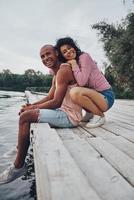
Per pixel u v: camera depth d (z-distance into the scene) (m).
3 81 98.06
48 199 1.59
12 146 6.23
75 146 3.11
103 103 4.61
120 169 2.26
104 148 3.02
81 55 4.54
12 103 23.11
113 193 1.74
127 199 1.66
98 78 4.62
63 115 4.41
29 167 4.50
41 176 1.97
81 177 1.93
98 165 2.35
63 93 4.41
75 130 4.35
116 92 29.56
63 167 2.13
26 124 3.96
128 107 11.50
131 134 4.01
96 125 4.63
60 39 4.59
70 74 4.42
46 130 3.63
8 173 3.78
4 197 3.39
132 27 25.39
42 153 2.50
